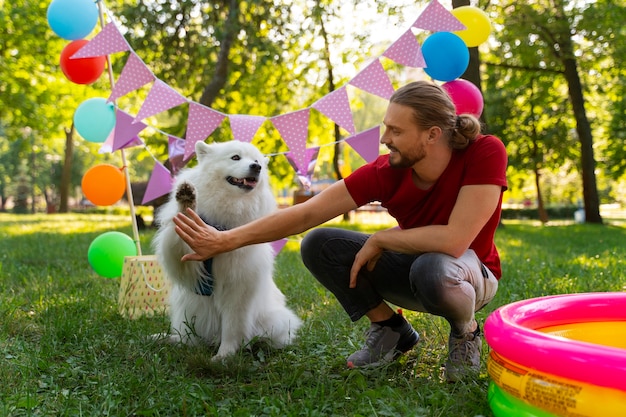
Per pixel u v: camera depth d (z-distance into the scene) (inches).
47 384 102.3
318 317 155.2
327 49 549.0
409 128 95.7
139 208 1037.2
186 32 483.5
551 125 804.6
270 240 104.7
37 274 227.3
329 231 114.9
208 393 98.2
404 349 118.4
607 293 103.5
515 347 76.6
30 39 623.2
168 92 160.1
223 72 449.4
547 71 681.6
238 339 127.8
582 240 413.1
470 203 97.6
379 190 106.7
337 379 106.6
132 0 490.6
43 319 144.7
